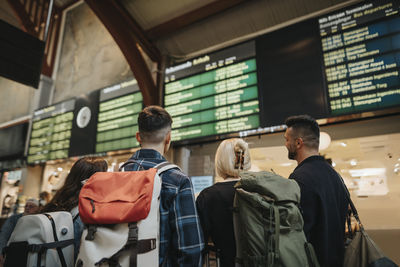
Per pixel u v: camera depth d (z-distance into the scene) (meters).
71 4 8.05
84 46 7.17
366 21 3.02
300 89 3.24
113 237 0.94
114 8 4.23
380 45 2.90
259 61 3.63
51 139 5.76
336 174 1.43
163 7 4.27
